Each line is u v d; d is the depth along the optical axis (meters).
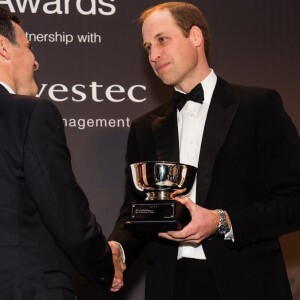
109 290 4.70
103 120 6.37
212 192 4.67
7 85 4.18
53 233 3.80
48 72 6.35
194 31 5.07
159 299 4.66
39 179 3.73
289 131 4.79
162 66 5.00
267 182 4.77
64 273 3.82
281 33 6.63
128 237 4.99
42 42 6.37
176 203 4.39
